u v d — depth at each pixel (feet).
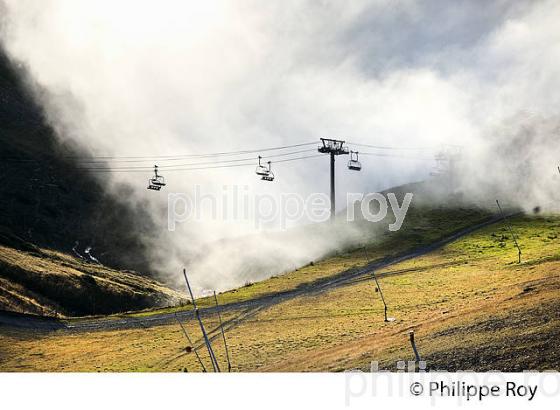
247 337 242.17
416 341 164.76
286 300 314.55
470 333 159.43
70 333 283.18
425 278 322.55
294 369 166.61
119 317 313.94
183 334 264.52
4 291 346.54
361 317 249.75
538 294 188.44
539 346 135.74
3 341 261.85
